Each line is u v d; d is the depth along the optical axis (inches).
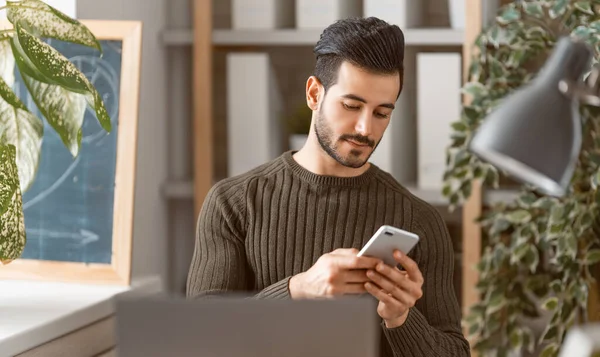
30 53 86.7
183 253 145.5
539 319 132.6
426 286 83.7
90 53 106.7
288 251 82.8
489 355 125.2
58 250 105.3
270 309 55.7
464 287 132.2
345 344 55.2
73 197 105.7
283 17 142.3
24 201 106.5
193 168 147.2
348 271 74.2
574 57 55.2
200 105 138.0
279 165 85.5
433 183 134.4
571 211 113.4
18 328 83.0
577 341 48.0
